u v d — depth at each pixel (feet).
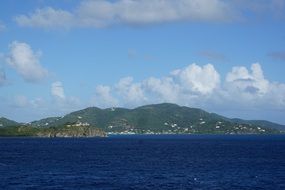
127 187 254.88
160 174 322.55
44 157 508.94
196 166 388.98
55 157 509.76
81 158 493.36
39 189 244.83
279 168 368.27
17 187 250.78
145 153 610.24
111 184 266.57
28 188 247.70
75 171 339.57
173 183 272.51
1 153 594.24
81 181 278.87
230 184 268.62
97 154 579.89
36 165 392.68
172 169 361.10
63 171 338.75
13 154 571.69
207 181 282.36
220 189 248.93
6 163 415.23
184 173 329.72
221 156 536.83
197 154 583.99
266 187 256.52
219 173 329.31
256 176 308.81
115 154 581.53
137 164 410.11
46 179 286.25
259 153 600.80
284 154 574.97
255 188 253.03
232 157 516.32
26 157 508.12
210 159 481.05
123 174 321.32
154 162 435.94
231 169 360.69
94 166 385.09
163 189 248.11
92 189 246.47
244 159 479.82
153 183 272.31
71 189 246.06
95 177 301.02
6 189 243.60
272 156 532.73
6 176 300.81
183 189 248.32
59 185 260.21
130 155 560.20
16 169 352.49
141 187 255.09
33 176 302.25
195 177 303.48
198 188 252.21
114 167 376.89
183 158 500.33
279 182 277.03
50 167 372.58
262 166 387.96
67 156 530.27
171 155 561.43
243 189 249.34
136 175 315.37
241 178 297.33
